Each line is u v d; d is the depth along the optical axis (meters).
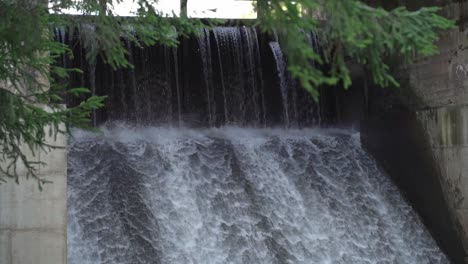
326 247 17.17
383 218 18.48
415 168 19.28
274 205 17.80
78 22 10.47
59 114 9.70
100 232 15.70
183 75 20.33
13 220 12.37
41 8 9.78
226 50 20.67
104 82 19.50
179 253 15.92
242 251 16.42
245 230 16.88
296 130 21.34
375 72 7.89
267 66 21.12
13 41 9.34
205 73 20.41
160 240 16.02
